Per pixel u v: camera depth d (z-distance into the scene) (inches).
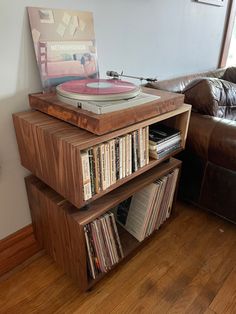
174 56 73.3
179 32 71.2
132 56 58.4
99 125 30.2
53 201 38.3
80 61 44.1
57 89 36.7
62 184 34.4
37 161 37.2
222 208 54.0
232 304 41.6
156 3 59.1
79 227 34.9
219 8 85.7
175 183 53.2
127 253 47.1
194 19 75.2
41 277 45.5
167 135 45.8
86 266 39.4
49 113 36.6
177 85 64.1
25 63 38.3
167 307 41.1
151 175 46.5
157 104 37.8
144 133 39.6
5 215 44.1
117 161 36.7
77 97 33.3
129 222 51.2
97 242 39.4
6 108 38.4
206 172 53.2
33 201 44.1
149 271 47.0
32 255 49.7
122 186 42.9
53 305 41.0
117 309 40.7
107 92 34.4
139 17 56.0
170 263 48.7
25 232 47.7
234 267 48.1
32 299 41.8
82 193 32.4
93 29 45.4
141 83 63.8
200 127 49.5
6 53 35.9
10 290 43.1
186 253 50.8
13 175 42.9
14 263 47.4
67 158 30.9
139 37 58.2
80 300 41.8
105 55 51.4
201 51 86.1
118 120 32.5
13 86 38.1
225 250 51.7
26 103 40.4
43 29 38.3
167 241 53.6
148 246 52.2
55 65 40.8
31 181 43.0
